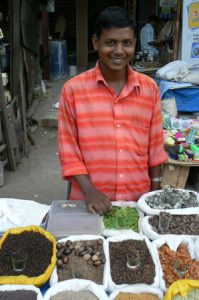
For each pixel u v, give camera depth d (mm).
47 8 8164
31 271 1542
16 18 4707
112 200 2029
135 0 8055
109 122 1880
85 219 1836
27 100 5973
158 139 2039
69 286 1472
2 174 4309
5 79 4730
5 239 1707
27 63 5801
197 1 5258
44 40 8344
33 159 5031
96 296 1444
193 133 4078
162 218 1766
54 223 1809
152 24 7949
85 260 1628
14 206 1966
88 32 10242
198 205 1930
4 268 1559
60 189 4301
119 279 1548
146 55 7605
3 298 1415
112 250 1695
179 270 1550
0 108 4344
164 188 2098
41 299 1418
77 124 1903
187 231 1778
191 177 4297
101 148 1917
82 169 1945
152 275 1566
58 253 1643
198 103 5172
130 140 1920
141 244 1721
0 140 4363
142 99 1896
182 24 5430
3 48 4949
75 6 10031
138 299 1435
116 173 1957
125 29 1697
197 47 5496
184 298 1404
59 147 1979
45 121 6035
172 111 4969
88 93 1862
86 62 9891
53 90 7816
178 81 5137
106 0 10312
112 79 1866
